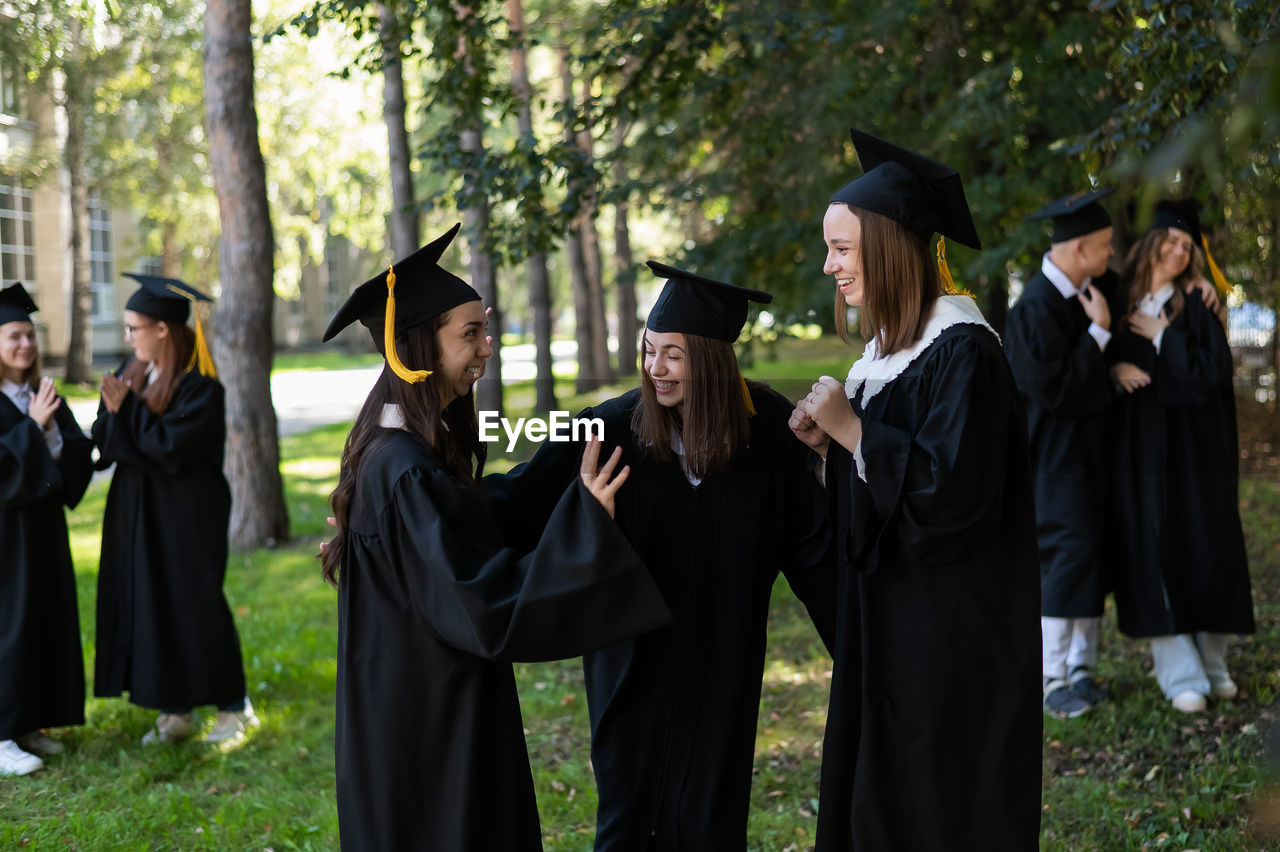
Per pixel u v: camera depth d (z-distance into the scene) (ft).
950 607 7.88
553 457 8.89
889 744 8.04
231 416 26.30
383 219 68.33
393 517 7.61
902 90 25.71
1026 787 7.97
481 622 7.14
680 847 8.97
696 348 8.64
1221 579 13.78
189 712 14.33
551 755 13.91
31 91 56.39
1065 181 23.54
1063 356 13.70
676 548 9.02
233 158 25.44
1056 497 14.14
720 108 24.26
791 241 27.48
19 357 13.55
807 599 9.45
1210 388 13.52
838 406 7.86
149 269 92.38
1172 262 13.93
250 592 22.25
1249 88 3.70
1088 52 22.15
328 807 12.14
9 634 13.05
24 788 12.72
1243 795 11.27
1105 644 17.25
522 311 142.00
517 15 36.35
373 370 89.81
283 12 40.11
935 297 8.13
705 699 9.04
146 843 11.30
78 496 13.98
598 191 20.80
